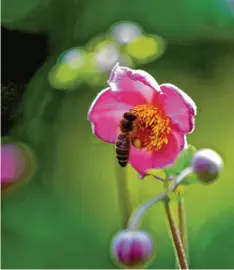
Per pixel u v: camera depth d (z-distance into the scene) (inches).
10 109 20.3
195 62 32.2
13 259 21.3
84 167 25.5
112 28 19.2
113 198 24.0
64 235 22.3
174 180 13.6
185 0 33.1
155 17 33.1
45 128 25.0
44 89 24.1
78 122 26.3
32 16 25.5
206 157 13.5
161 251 20.7
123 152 13.7
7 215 22.6
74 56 18.8
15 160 19.0
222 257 20.9
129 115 13.7
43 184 24.5
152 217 21.6
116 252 13.7
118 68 13.7
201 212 22.4
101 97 13.8
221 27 32.9
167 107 13.7
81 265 21.3
